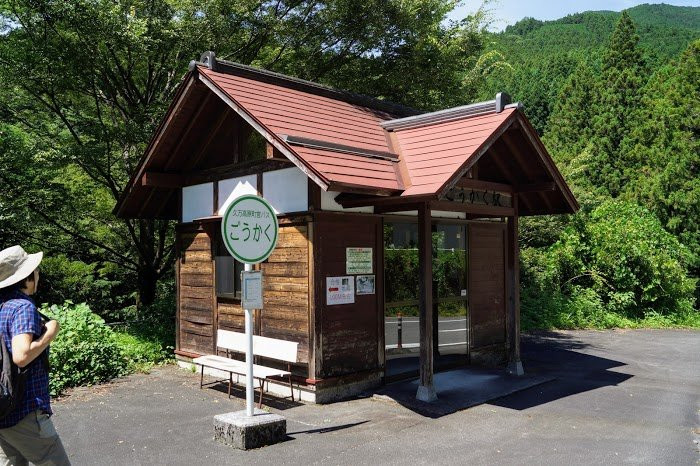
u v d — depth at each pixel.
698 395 8.30
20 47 11.34
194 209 9.71
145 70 13.58
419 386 7.61
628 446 6.03
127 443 5.87
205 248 9.48
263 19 13.60
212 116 9.17
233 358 8.80
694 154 24.78
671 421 6.98
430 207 7.59
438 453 5.70
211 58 8.43
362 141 8.39
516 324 9.34
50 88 11.82
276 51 15.18
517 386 8.48
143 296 14.07
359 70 16.03
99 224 13.82
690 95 26.11
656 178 25.67
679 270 18.67
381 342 8.26
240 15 13.03
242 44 14.23
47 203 11.64
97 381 8.53
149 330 11.24
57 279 14.69
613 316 16.81
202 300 9.50
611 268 17.81
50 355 8.08
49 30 11.36
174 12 12.82
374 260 8.23
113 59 12.43
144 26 11.36
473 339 9.88
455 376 9.00
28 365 3.59
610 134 34.25
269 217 6.26
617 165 33.00
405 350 8.70
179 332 9.99
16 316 3.53
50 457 3.65
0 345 3.51
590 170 33.34
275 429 5.93
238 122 8.85
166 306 12.05
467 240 9.85
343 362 7.74
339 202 7.78
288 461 5.40
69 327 8.62
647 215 20.80
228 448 5.73
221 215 9.06
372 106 10.75
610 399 8.00
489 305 10.27
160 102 12.27
